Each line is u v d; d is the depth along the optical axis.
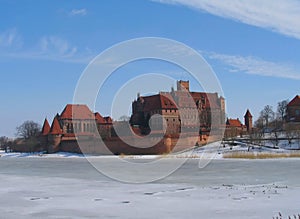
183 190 30.08
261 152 85.12
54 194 29.67
